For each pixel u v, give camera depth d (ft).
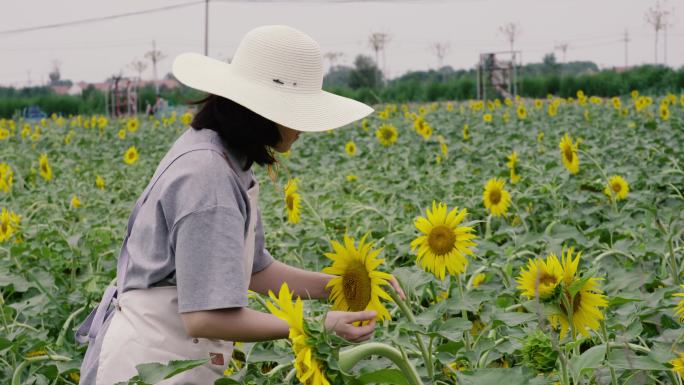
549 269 6.58
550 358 6.52
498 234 15.24
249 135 7.33
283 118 7.22
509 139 39.55
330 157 36.22
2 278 12.32
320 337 6.10
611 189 17.44
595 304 6.61
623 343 7.57
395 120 55.72
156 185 7.36
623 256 12.92
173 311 7.35
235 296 6.84
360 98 111.34
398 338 7.71
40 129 60.85
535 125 48.29
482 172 27.09
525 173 23.25
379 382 6.45
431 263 8.73
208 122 7.42
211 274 6.88
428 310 7.86
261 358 8.91
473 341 9.39
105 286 13.99
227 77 7.49
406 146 39.06
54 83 254.47
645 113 50.83
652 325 10.12
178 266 6.98
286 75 7.47
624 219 14.94
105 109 122.93
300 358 6.03
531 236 12.42
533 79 126.21
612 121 48.98
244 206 7.36
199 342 7.42
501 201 15.61
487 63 106.11
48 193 25.57
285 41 7.51
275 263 8.74
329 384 6.20
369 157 34.76
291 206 15.19
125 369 7.33
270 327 7.00
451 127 49.42
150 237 7.30
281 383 8.89
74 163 40.04
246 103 7.16
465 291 10.57
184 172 7.11
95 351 7.70
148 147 50.29
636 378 8.46
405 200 20.38
